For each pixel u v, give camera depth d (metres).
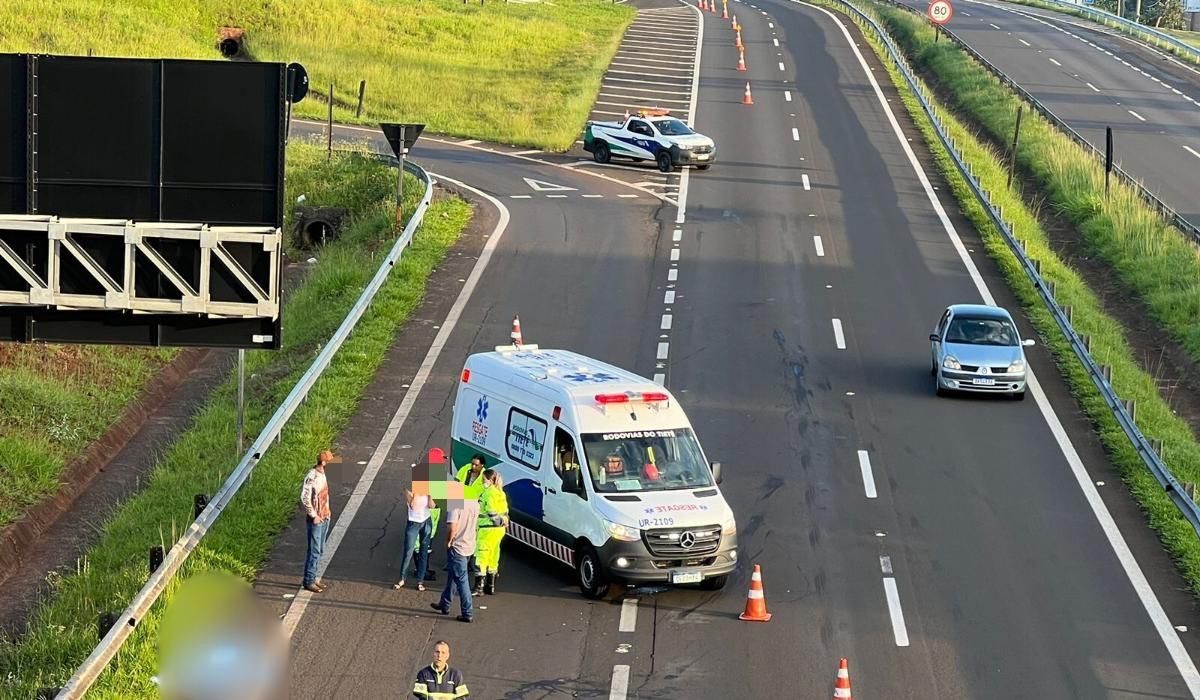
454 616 17.42
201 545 18.69
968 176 43.41
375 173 43.50
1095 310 34.53
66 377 27.03
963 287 34.62
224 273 18.52
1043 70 71.44
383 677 15.61
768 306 32.59
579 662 16.17
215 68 18.23
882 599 18.25
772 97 61.31
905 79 64.25
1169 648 17.02
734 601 18.19
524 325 30.55
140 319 18.73
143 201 18.39
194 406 27.12
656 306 32.28
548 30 75.88
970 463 23.52
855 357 29.30
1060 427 25.50
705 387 27.02
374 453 23.20
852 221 40.91
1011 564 19.50
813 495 21.92
